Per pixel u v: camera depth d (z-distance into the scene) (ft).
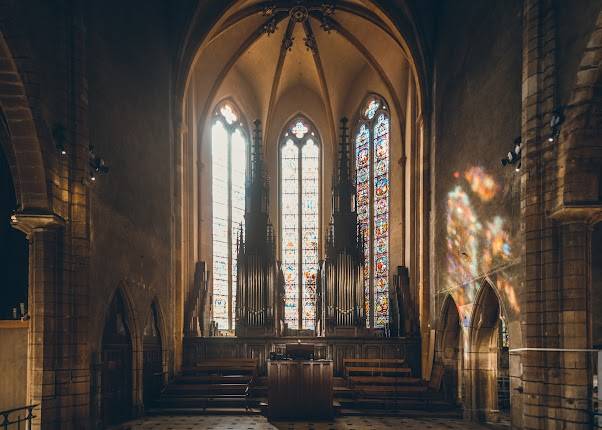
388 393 61.31
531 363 38.27
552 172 38.19
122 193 49.96
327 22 83.05
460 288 57.26
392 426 50.47
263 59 92.63
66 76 40.63
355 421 53.16
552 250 38.04
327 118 98.58
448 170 62.59
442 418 55.52
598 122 35.70
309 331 88.79
